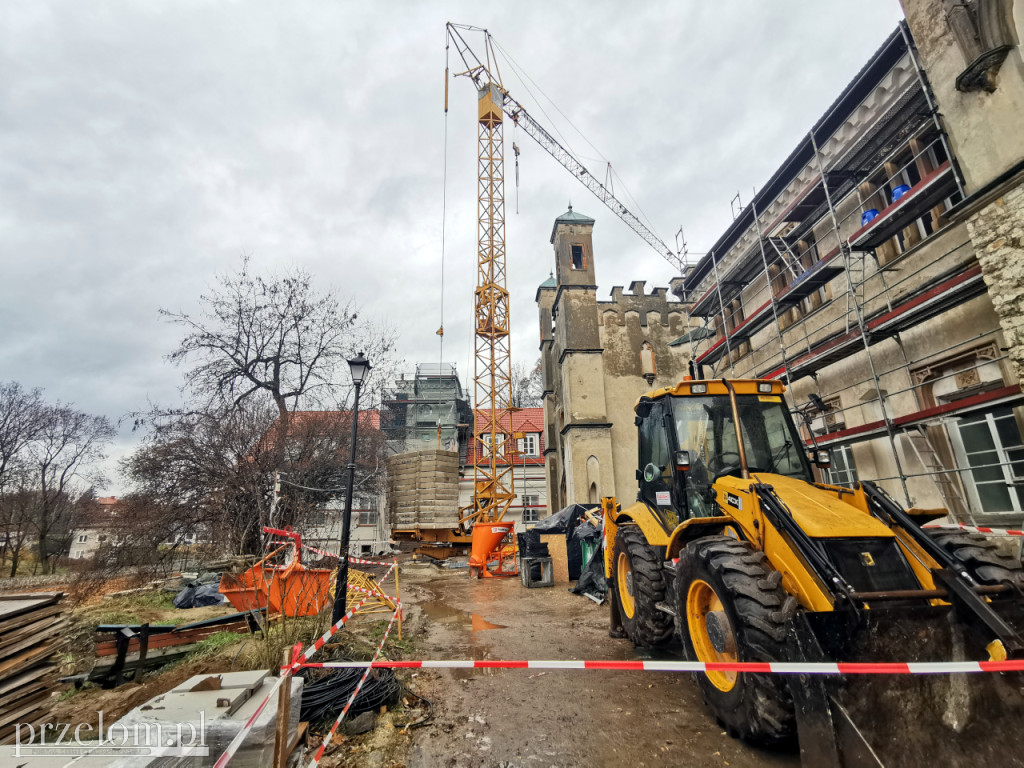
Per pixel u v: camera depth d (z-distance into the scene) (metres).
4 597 3.55
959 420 7.60
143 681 5.87
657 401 6.29
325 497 16.38
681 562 4.57
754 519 4.19
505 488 30.33
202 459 14.04
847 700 2.91
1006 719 2.92
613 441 20.78
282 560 10.77
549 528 14.88
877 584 3.50
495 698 4.97
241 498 13.62
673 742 3.95
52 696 3.51
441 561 22.81
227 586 8.35
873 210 9.06
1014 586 3.33
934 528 4.14
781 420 5.73
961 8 6.77
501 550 17.03
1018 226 6.13
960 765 2.80
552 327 26.00
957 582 3.27
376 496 24.97
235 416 14.96
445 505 25.11
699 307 15.62
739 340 13.40
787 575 3.77
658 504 5.98
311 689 4.48
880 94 8.65
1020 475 6.72
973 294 6.98
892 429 8.05
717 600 4.23
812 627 3.12
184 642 6.78
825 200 10.34
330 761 3.77
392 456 26.52
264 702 2.56
